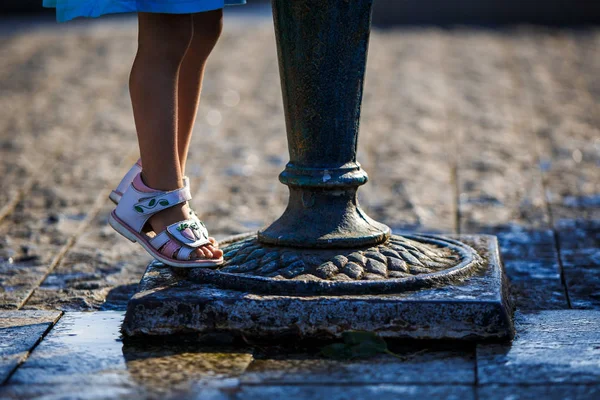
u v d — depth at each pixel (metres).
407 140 8.78
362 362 3.19
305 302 3.38
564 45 14.74
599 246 5.22
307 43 3.69
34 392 2.86
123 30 17.33
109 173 7.55
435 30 16.91
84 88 11.54
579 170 7.57
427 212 6.29
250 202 6.64
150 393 2.85
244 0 4.00
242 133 9.27
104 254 5.12
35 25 18.84
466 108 10.27
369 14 3.73
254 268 3.65
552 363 3.08
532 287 4.38
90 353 3.29
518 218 6.06
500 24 18.06
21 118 9.84
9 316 3.81
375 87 11.43
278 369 3.11
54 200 6.58
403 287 3.47
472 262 3.81
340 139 3.84
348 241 3.74
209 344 3.42
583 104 10.50
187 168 7.79
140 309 3.44
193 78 3.89
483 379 2.94
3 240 5.43
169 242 3.67
